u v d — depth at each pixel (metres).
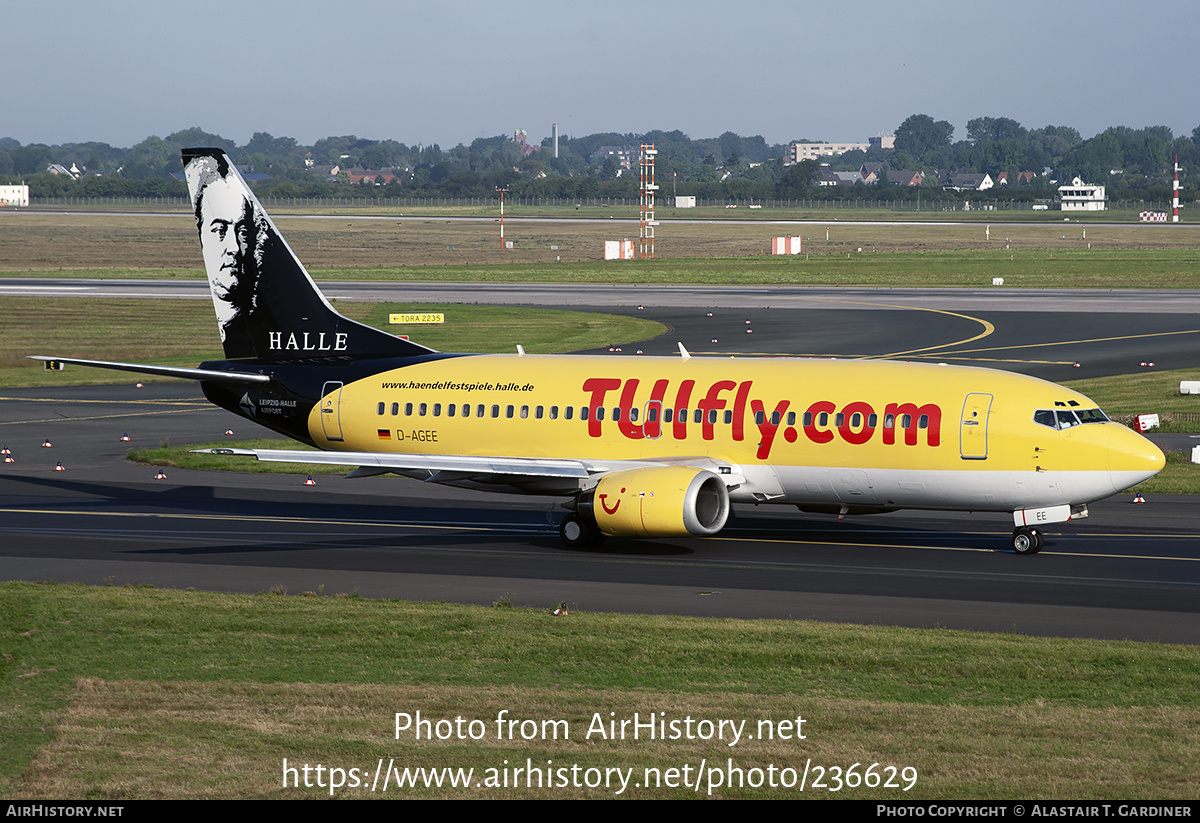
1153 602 68.00
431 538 87.00
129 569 76.44
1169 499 100.38
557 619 62.03
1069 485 78.06
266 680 51.59
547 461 84.25
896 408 80.75
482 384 91.12
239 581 73.38
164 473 113.06
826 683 51.38
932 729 45.69
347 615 62.59
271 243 96.94
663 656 55.09
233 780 40.88
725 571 76.44
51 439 130.25
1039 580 73.62
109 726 45.94
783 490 84.25
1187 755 43.03
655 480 79.12
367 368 94.75
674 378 87.12
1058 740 44.50
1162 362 186.62
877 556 80.88
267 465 116.44
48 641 57.44
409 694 49.66
